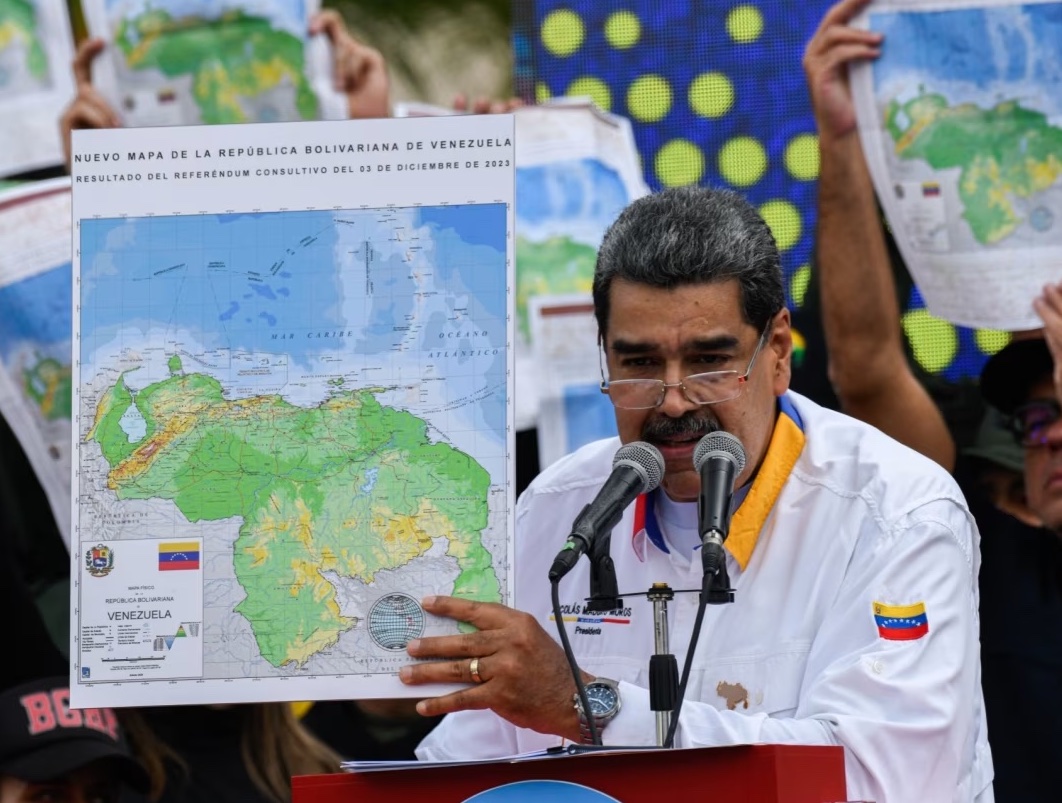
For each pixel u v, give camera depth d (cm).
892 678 911
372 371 903
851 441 1052
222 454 901
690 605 1040
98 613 886
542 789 742
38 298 1493
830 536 1013
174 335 913
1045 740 1355
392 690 868
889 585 952
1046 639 1363
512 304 902
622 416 975
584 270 1461
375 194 917
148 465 901
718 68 1470
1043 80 1405
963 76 1417
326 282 912
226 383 908
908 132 1427
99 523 895
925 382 1414
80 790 1384
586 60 1487
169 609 885
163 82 1509
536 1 1494
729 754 719
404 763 754
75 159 927
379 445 897
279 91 1504
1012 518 1386
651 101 1478
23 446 1481
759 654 1002
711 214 976
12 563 1470
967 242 1412
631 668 1047
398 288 909
